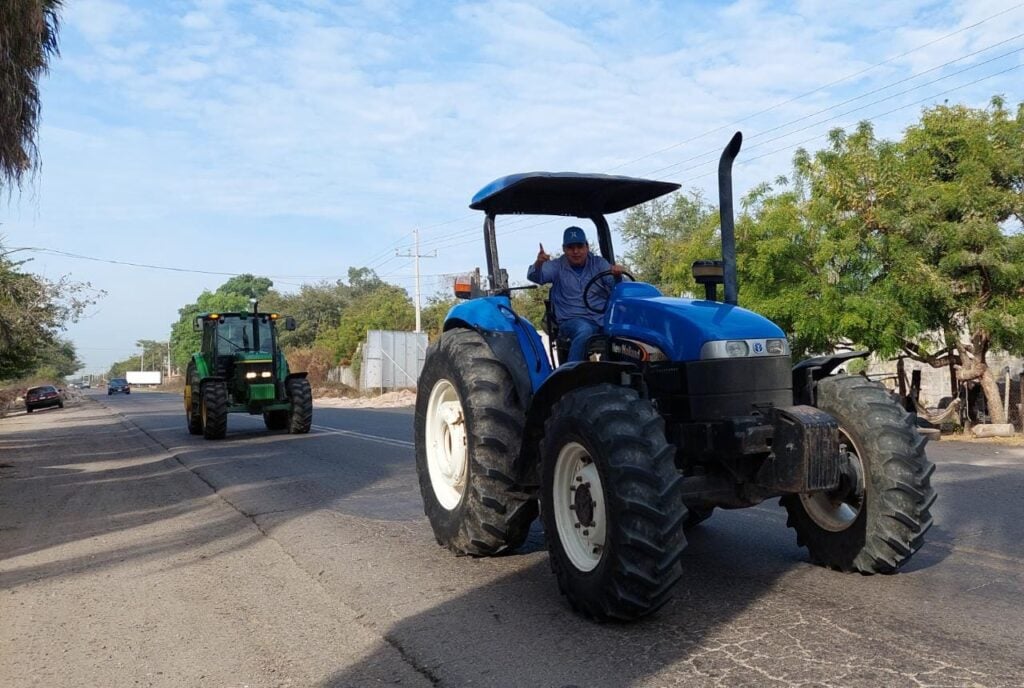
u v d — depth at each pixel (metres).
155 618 4.60
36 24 9.64
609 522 3.93
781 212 15.14
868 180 14.16
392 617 4.38
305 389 16.81
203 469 11.29
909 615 4.02
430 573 5.23
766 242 14.92
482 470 5.14
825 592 4.44
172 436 18.20
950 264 13.21
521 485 5.06
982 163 13.80
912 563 5.02
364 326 53.81
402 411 26.47
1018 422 15.12
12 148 9.95
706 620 4.05
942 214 13.80
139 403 50.09
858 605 4.20
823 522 4.88
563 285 5.51
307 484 9.45
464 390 5.32
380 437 15.76
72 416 36.44
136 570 5.73
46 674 3.82
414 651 3.86
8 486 10.96
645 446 3.93
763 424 4.27
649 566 3.85
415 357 42.84
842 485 4.63
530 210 6.00
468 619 4.28
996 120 14.12
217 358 17.30
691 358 4.46
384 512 7.50
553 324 5.53
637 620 4.07
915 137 14.54
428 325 53.16
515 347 5.32
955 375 15.18
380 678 3.57
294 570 5.50
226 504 8.35
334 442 14.85
